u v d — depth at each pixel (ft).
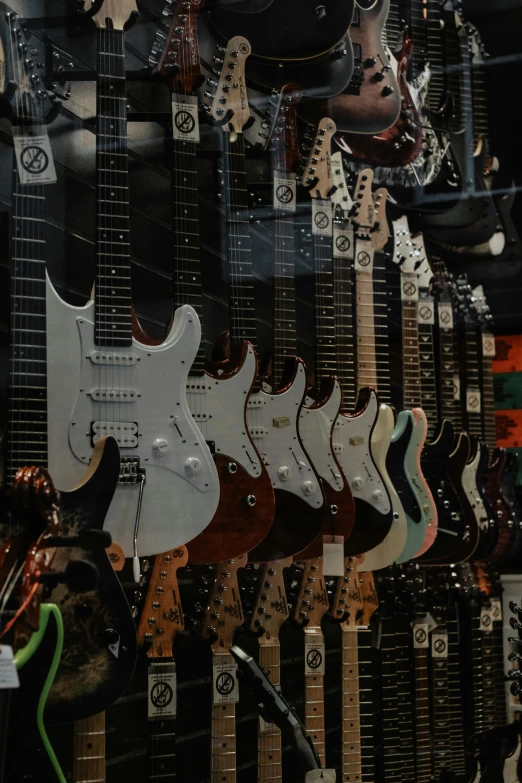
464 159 17.58
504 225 18.48
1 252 9.64
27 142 8.81
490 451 17.51
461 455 15.15
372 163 15.24
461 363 17.63
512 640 13.50
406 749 14.73
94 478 8.37
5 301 9.64
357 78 14.58
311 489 11.52
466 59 17.83
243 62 12.01
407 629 14.99
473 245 18.07
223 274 12.59
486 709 16.55
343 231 13.84
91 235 11.15
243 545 10.52
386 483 13.07
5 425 8.91
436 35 17.12
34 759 7.11
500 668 16.89
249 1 12.64
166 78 10.84
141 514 9.46
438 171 16.81
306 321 14.33
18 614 6.96
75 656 8.06
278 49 12.91
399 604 14.39
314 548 12.11
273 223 12.59
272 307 12.54
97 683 8.11
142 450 9.51
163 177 12.39
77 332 9.29
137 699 11.07
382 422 13.23
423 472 14.73
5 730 7.01
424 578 15.30
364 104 14.69
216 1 12.29
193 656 11.94
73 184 10.85
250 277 11.72
